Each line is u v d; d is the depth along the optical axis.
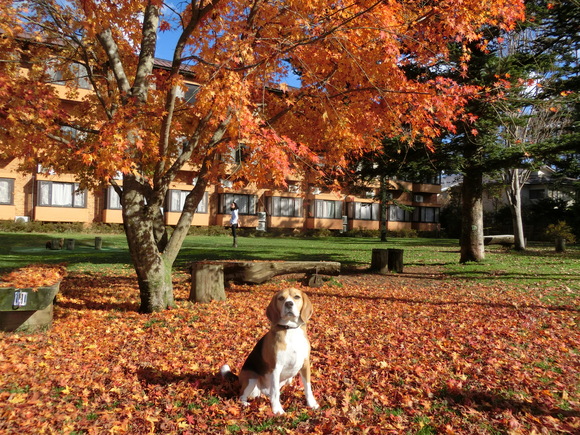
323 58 8.16
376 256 14.03
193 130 9.68
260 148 6.24
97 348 5.84
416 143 13.24
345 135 8.23
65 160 9.13
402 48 8.42
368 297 9.69
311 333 6.55
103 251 18.27
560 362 5.12
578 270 14.20
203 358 5.39
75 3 7.73
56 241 18.45
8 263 13.22
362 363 5.11
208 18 8.14
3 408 3.85
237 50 6.82
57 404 3.98
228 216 37.16
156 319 7.45
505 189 24.72
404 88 8.06
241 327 6.95
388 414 3.75
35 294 6.16
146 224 7.82
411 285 11.70
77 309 8.16
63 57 8.42
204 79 7.62
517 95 11.91
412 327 6.93
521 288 10.84
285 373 3.72
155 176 7.58
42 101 6.94
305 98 8.97
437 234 46.72
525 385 4.37
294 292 3.71
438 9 7.50
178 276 12.59
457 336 6.30
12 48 7.87
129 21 8.63
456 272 13.93
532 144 13.90
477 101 10.88
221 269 9.11
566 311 7.98
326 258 17.31
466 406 3.86
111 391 4.29
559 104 12.02
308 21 7.38
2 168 27.86
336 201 43.69
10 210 27.95
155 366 5.10
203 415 3.75
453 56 12.09
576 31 12.99
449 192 49.84
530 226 40.22
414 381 4.54
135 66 9.70
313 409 3.79
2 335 6.16
